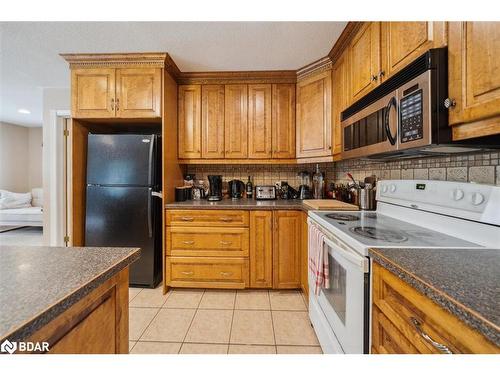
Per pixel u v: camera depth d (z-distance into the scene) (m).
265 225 2.18
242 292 2.23
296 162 2.46
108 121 2.39
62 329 0.55
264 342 1.56
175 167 2.47
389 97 1.18
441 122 0.89
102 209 2.29
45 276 0.64
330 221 1.46
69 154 2.97
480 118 0.77
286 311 1.91
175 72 2.39
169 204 2.24
